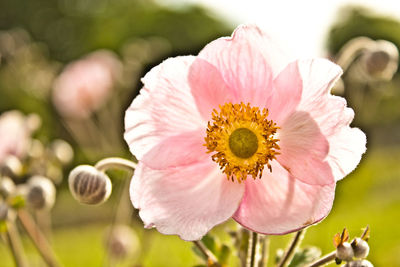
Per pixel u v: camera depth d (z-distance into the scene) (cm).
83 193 31
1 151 45
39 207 40
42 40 245
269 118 30
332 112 28
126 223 47
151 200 29
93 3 252
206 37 244
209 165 30
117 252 46
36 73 78
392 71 44
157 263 57
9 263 69
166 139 30
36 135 133
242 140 30
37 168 44
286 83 29
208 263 31
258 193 30
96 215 109
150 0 250
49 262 40
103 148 66
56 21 247
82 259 75
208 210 29
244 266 32
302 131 29
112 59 61
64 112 63
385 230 72
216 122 30
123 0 251
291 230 28
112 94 64
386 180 94
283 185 29
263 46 29
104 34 246
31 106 137
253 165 30
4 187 38
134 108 29
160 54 92
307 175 29
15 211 39
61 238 94
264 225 29
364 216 76
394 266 63
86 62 60
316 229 52
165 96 30
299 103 29
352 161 28
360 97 60
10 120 46
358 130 28
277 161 30
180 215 29
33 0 244
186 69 29
